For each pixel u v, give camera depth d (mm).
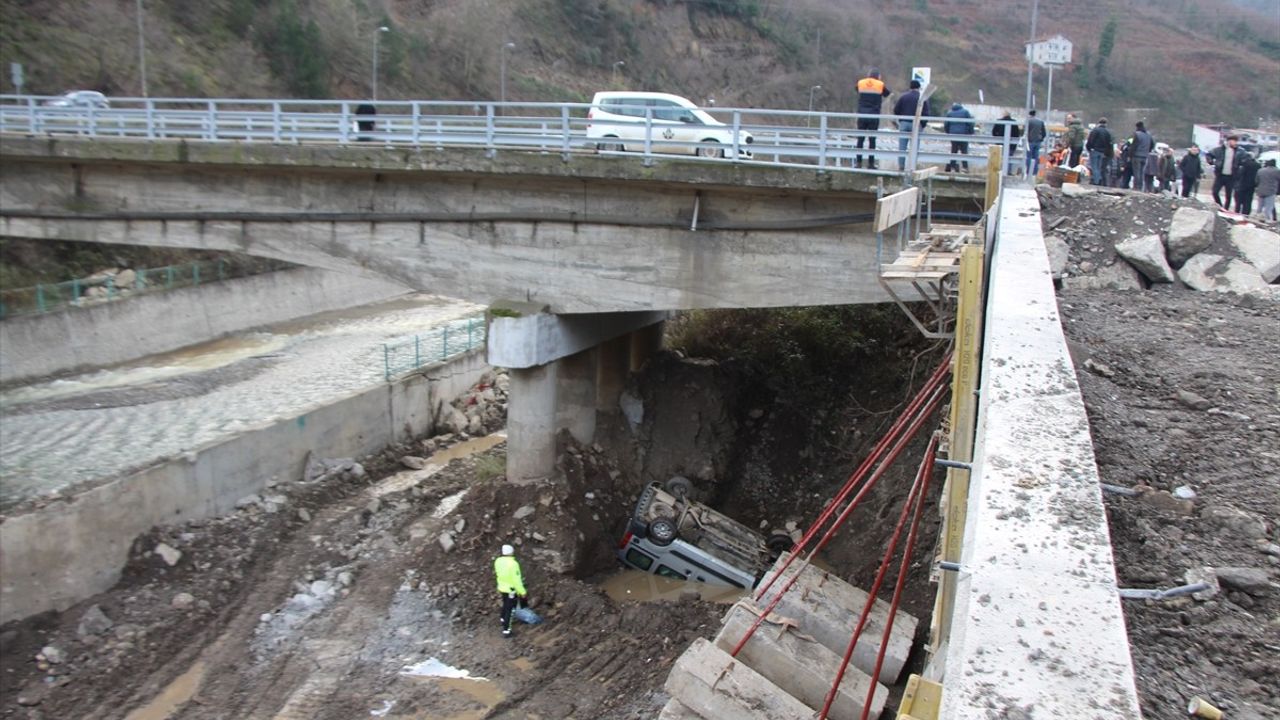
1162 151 22250
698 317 24750
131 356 28438
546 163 17812
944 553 8242
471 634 16203
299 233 21031
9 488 17438
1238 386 8461
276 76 50062
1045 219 15555
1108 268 14312
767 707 10969
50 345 26156
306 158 19391
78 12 42531
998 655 3277
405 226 20188
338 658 15586
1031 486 4332
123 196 22078
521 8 68625
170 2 47188
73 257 31125
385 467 23656
